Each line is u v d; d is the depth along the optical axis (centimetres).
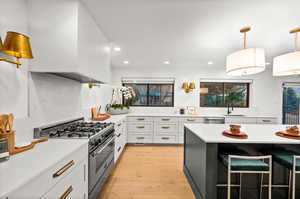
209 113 438
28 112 146
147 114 414
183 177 231
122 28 202
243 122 388
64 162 104
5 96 121
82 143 132
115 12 164
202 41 243
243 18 173
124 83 452
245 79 433
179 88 439
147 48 278
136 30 206
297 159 156
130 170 253
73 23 142
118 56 331
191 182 202
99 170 171
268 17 169
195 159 191
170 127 394
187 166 232
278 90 429
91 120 273
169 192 194
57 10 142
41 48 143
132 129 393
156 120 393
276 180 190
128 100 434
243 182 190
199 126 225
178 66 422
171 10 159
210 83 447
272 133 184
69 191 111
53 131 174
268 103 430
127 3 148
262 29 198
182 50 288
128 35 223
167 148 369
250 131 197
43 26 142
